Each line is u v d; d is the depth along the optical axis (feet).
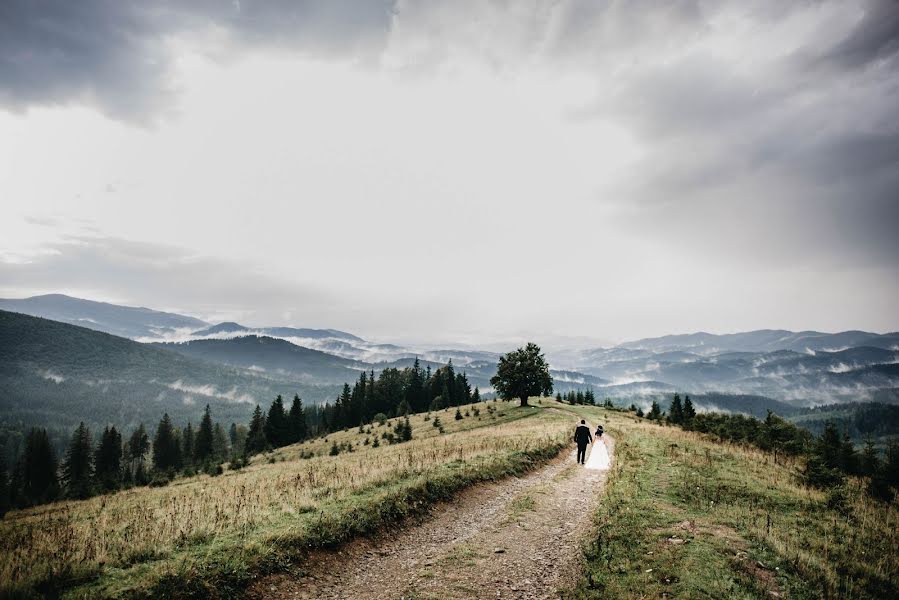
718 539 34.45
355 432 305.53
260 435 355.97
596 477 66.08
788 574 29.43
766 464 68.85
